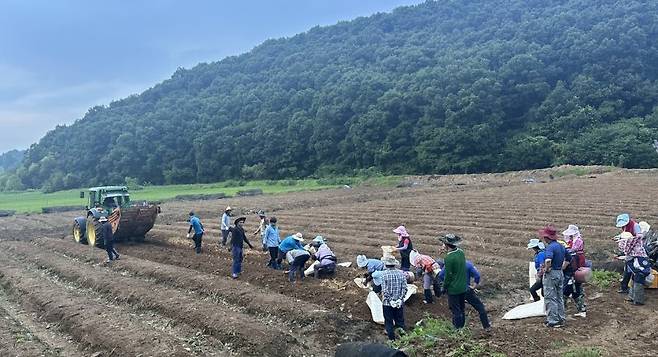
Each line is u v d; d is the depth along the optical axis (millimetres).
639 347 8836
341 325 10492
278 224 26406
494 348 8773
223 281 13562
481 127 66188
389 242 19156
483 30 101312
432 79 76688
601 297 11727
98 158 89938
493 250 17094
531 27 91438
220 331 10148
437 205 30453
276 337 9656
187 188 70125
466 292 9867
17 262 18938
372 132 73750
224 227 19938
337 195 43781
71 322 11195
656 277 11859
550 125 67625
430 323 10516
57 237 26703
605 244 16766
